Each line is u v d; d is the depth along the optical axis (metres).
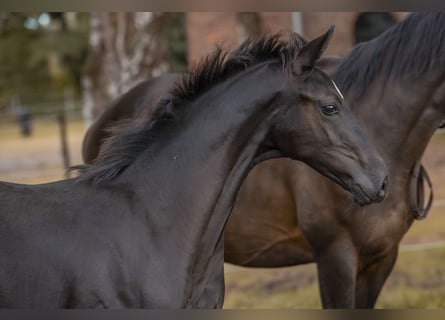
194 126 4.44
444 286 8.82
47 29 40.09
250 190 5.96
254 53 4.57
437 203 9.72
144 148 4.48
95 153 7.29
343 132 4.36
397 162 5.53
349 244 5.60
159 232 4.27
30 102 40.31
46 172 17.59
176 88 4.57
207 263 4.53
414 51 5.45
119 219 4.23
